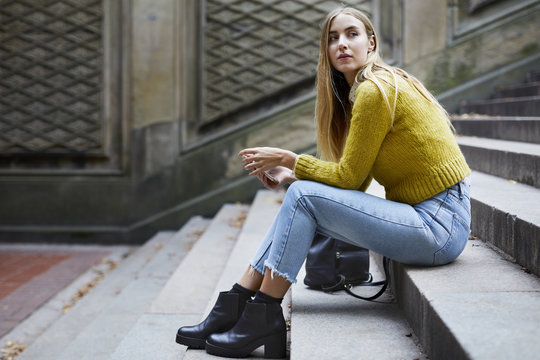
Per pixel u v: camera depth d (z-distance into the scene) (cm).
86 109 700
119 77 696
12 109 698
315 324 235
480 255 258
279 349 228
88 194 707
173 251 566
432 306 189
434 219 231
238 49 695
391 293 277
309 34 691
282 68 693
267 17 692
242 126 696
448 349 169
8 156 705
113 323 394
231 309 237
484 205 285
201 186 702
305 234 226
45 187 707
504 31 698
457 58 698
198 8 691
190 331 241
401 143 229
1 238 709
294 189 229
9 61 695
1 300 497
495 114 606
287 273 225
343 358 199
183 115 698
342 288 280
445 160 231
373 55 246
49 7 689
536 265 223
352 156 226
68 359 339
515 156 372
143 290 461
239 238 459
